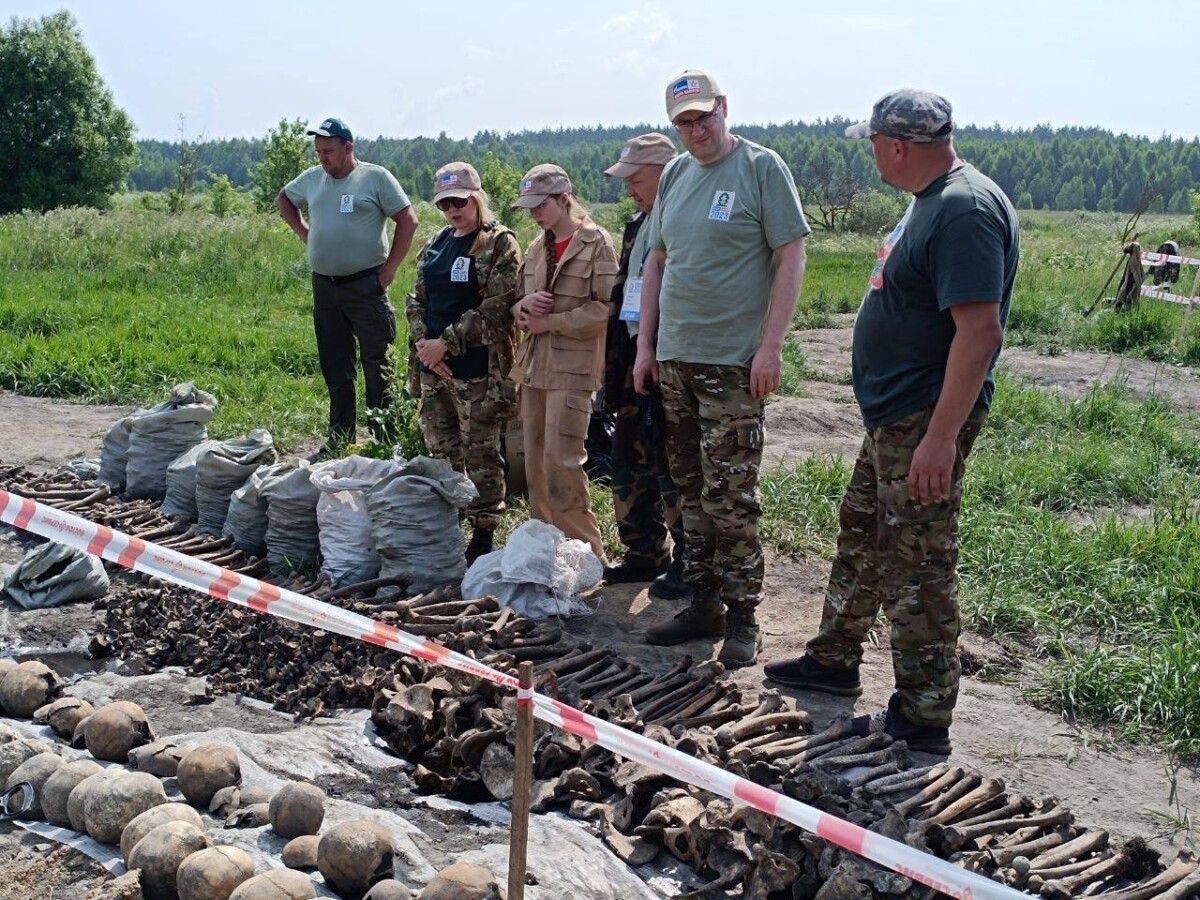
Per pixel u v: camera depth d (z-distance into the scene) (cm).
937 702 415
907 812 357
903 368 398
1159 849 382
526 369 585
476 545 625
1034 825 363
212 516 645
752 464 493
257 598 327
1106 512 798
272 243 2131
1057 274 2373
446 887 299
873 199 5094
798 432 1001
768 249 481
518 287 591
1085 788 426
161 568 315
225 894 301
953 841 339
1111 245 3259
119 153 5509
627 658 513
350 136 782
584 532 605
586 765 387
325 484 577
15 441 866
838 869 318
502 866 328
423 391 635
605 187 12712
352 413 848
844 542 465
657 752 310
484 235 594
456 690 425
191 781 358
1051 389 1252
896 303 398
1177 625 544
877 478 414
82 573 566
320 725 433
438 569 568
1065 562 639
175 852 311
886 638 559
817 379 1266
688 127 474
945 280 373
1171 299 1750
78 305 1385
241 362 1144
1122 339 1587
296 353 1184
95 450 853
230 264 1888
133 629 517
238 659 485
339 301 802
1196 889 329
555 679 437
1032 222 6538
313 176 803
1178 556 645
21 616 546
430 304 613
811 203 5350
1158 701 478
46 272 1758
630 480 595
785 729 424
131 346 1148
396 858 328
